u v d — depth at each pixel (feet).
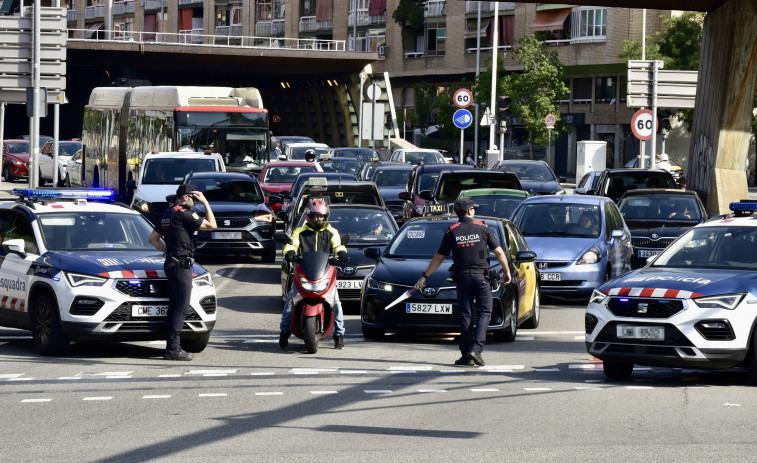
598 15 612.70
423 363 118.32
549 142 527.40
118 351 128.26
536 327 150.41
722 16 241.55
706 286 102.58
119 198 352.49
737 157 243.40
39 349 123.34
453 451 74.69
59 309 119.55
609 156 620.08
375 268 139.74
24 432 81.92
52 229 130.11
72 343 135.33
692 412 89.61
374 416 88.02
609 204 186.70
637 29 593.83
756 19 238.07
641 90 293.64
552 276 170.71
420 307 132.46
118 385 103.76
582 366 116.47
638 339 102.37
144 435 80.69
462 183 233.35
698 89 253.24
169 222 119.34
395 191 293.64
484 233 116.26
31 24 279.49
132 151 347.77
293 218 191.21
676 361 101.14
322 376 109.19
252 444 77.25
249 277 211.61
